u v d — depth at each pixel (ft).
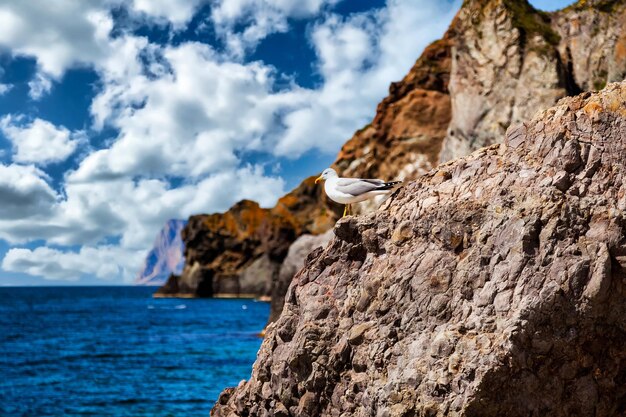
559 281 28.91
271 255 338.54
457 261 31.89
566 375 29.50
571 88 133.18
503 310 29.40
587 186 30.60
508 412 29.04
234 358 120.37
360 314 33.78
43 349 144.77
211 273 397.80
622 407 30.58
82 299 558.97
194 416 71.61
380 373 31.83
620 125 31.09
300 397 34.86
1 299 558.56
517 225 30.48
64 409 76.54
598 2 133.28
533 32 138.72
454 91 151.43
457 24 153.07
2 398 83.46
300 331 34.96
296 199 336.08
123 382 94.99
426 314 31.63
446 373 29.37
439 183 35.40
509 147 33.88
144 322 231.91
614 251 29.17
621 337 29.63
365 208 163.32
